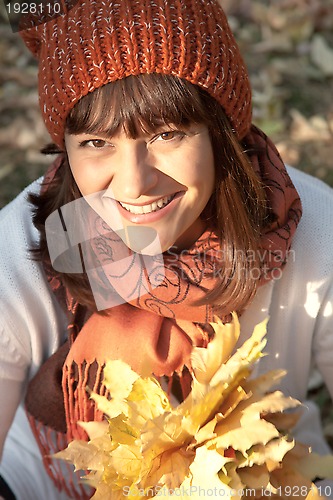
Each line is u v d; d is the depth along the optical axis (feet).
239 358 5.53
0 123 12.62
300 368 7.00
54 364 6.67
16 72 13.48
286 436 5.53
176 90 5.43
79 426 6.52
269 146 6.52
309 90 13.19
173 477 5.41
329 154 12.05
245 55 13.83
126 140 5.51
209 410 5.44
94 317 6.41
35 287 6.54
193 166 5.63
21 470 7.14
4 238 6.59
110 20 5.34
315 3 14.52
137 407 5.55
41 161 11.93
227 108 5.77
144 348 6.25
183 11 5.40
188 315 6.24
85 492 7.02
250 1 14.71
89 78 5.42
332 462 5.78
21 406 7.43
